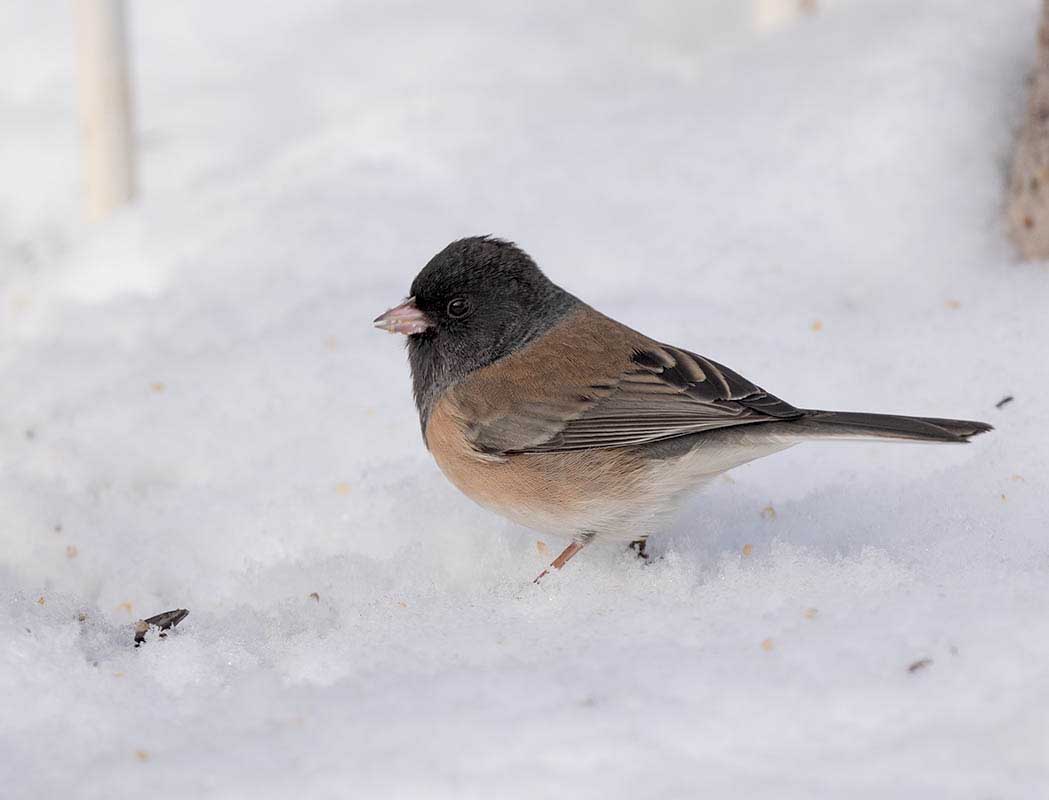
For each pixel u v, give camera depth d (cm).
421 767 581
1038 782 542
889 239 1223
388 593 848
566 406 814
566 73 1755
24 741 659
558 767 577
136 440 1089
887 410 993
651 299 1202
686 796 548
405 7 2091
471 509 946
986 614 677
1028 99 1252
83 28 1456
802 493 939
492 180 1410
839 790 547
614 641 712
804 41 1540
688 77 1598
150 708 697
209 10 2106
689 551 852
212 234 1411
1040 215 1138
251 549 949
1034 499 874
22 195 1576
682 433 788
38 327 1345
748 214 1284
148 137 1717
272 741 622
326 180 1476
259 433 1084
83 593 936
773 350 1090
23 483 1038
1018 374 1003
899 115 1317
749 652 671
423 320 855
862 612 704
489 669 686
